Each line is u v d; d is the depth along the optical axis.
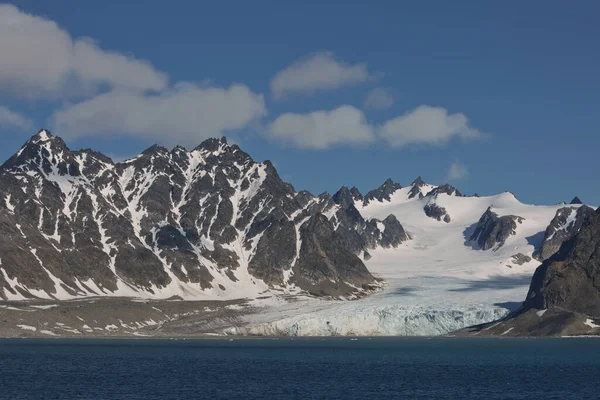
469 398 196.25
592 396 198.75
